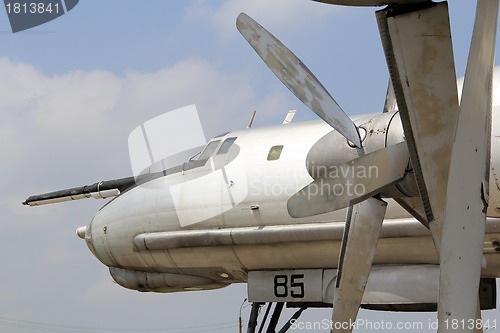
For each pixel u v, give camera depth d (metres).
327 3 10.16
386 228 19.11
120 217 23.94
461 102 9.20
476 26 9.12
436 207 10.19
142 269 24.12
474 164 9.18
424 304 20.00
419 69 10.15
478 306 11.34
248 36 13.07
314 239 20.25
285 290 21.50
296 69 12.98
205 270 23.00
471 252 9.15
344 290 12.85
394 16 10.17
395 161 11.67
